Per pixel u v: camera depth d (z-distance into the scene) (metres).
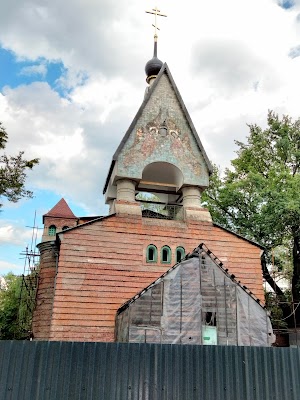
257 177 31.77
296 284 33.56
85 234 21.56
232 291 17.83
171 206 27.88
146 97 25.78
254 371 12.27
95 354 11.05
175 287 17.44
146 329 16.64
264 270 34.09
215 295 17.62
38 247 26.33
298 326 32.50
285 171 31.09
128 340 16.38
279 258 35.03
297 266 33.88
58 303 19.88
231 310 17.52
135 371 11.20
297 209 27.72
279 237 32.28
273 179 31.06
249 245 24.28
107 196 26.34
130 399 10.93
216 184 36.44
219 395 11.69
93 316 20.14
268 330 17.62
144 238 22.53
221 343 16.95
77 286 20.45
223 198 34.25
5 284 60.56
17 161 21.30
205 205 35.94
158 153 24.78
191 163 25.30
